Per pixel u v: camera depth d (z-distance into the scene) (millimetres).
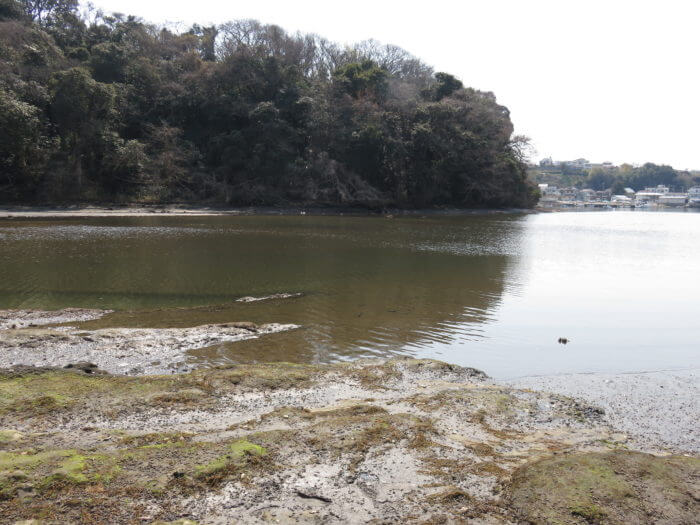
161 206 51812
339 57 80750
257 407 7113
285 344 11188
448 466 5375
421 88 78750
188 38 76188
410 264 23328
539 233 41938
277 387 7871
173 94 62969
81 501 4355
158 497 4500
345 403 7406
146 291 16281
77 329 11930
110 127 54531
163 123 58281
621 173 184250
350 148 64875
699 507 4641
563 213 82062
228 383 7750
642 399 8539
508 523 4418
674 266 25469
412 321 13656
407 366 9352
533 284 19594
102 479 4680
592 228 49438
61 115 50406
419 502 4672
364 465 5289
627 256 28875
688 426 7426
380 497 4730
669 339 12836
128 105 58625
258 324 12602
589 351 11617
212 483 4758
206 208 53969
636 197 155125
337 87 68375
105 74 62625
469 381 9070
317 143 64188
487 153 71562
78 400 6828
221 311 14125
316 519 4375
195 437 5859
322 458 5371
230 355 10305
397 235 36688
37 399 6707
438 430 6375
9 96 45562
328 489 4820
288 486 4832
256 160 58281
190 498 4531
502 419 7035
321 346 11180
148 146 56781
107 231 32281
